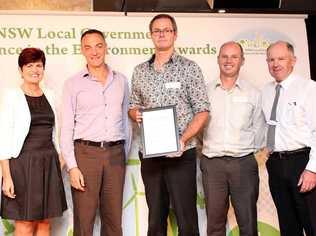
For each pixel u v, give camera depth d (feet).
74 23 11.84
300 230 9.87
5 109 9.67
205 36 12.22
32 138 9.77
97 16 11.91
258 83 12.30
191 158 9.96
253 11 12.76
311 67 13.12
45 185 9.83
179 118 9.84
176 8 12.60
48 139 10.00
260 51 12.39
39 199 9.70
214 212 10.39
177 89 9.83
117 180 10.32
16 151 9.61
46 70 11.64
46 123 9.96
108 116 10.25
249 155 10.37
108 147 10.20
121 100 10.52
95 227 11.65
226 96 10.48
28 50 9.89
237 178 10.21
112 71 10.67
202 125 9.86
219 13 12.37
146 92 9.98
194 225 9.95
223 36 12.28
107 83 10.36
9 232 11.39
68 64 11.72
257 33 12.41
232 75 10.38
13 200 9.74
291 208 9.77
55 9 12.18
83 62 11.77
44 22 11.73
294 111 9.61
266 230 12.13
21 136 9.63
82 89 10.20
